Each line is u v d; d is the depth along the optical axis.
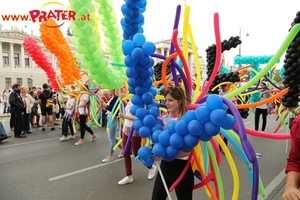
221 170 4.31
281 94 2.05
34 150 5.92
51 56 39.88
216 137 2.25
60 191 3.58
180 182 2.10
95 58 3.08
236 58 9.73
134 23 2.56
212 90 4.15
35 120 11.80
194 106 2.04
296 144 1.28
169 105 2.08
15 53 46.50
